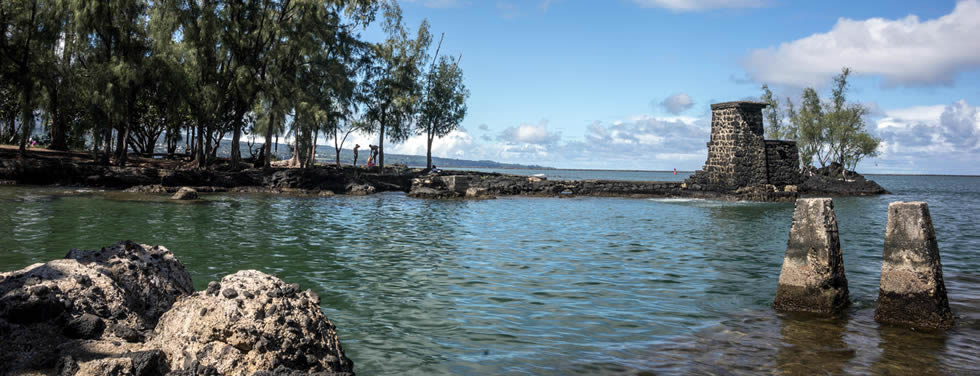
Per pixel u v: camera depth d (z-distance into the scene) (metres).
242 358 4.92
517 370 6.24
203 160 42.53
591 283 11.44
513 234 20.50
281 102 41.75
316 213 26.50
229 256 13.62
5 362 4.36
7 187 31.44
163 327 5.47
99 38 37.19
